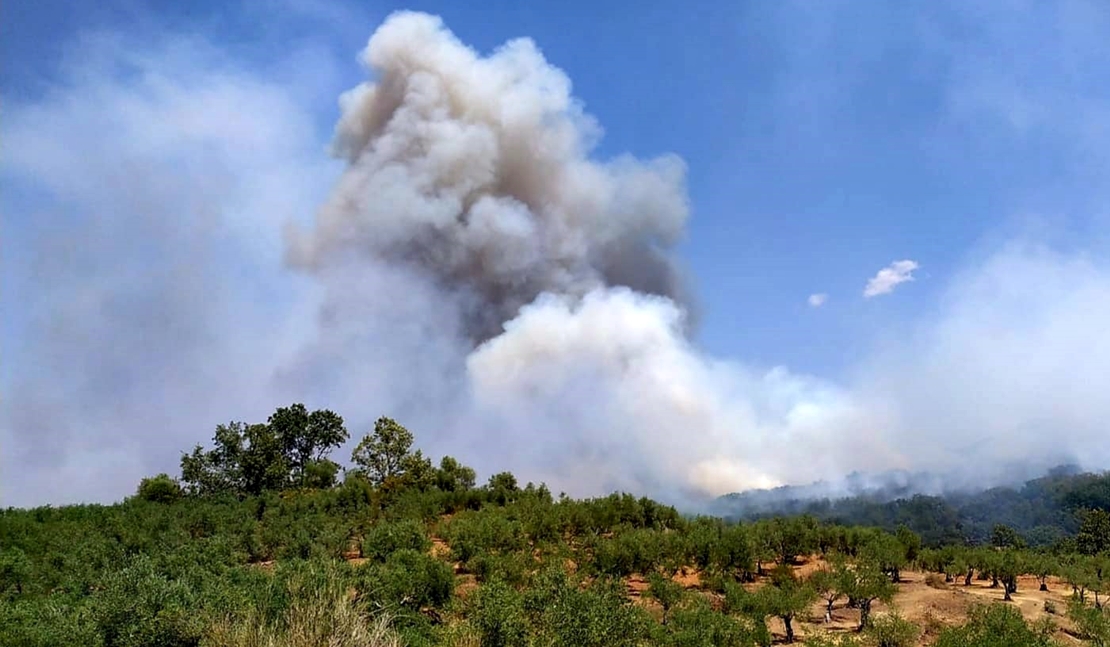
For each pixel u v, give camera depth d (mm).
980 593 35469
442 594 20625
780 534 38969
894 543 39625
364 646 12906
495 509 40969
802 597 25859
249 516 38719
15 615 16156
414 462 52031
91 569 26297
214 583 18703
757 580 33469
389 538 30109
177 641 13984
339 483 51438
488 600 16438
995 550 41656
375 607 17656
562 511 38312
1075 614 27172
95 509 42562
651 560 30953
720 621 21375
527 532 35562
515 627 15258
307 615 13312
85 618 14930
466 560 30172
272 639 12523
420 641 15906
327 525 35625
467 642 15312
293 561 22203
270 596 14695
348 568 21250
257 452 51031
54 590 23547
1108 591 34031
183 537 33188
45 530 35188
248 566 25797
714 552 32000
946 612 28016
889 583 28391
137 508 41344
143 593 15422
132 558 25891
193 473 50094
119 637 14219
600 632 15391
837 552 37344
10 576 24219
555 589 16781
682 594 25359
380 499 45312
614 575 28797
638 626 16500
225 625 13477
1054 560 39344
